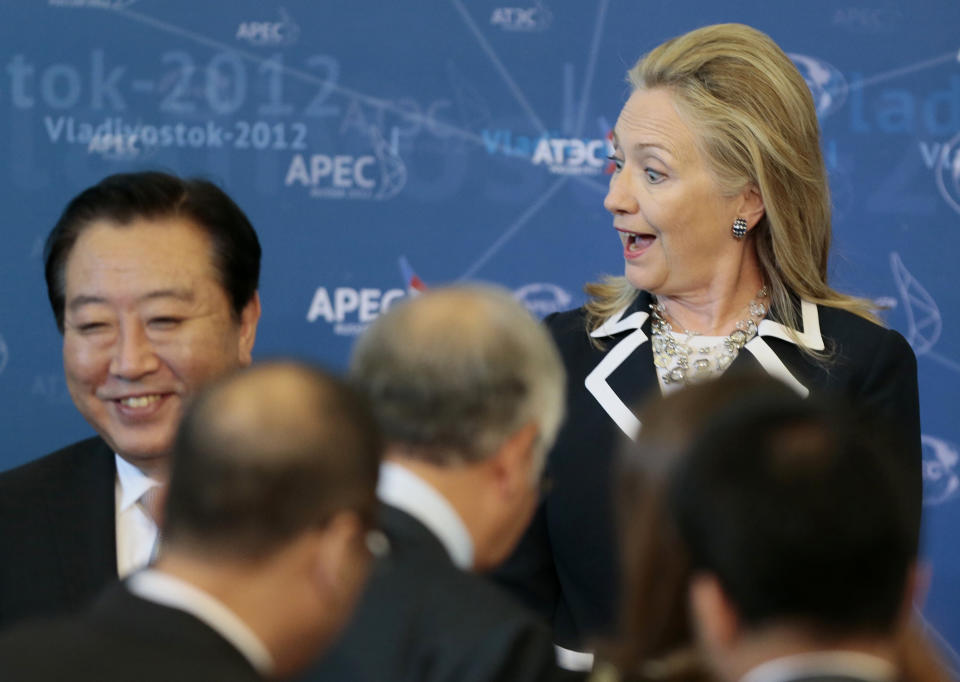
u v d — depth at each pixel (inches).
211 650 150.6
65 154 551.8
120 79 551.8
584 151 561.3
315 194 558.9
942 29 561.0
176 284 244.5
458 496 198.8
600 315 328.8
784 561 133.0
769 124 295.9
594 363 316.5
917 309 561.0
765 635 136.3
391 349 199.9
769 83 297.9
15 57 548.7
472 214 561.9
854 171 561.0
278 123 556.7
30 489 255.6
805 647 135.3
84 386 249.0
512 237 563.2
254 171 556.4
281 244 558.6
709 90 297.3
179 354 245.9
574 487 302.0
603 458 301.7
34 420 556.7
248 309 263.9
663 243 303.9
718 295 311.6
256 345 558.9
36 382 556.1
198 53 553.0
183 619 151.9
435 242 562.3
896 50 560.7
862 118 560.7
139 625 151.6
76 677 143.9
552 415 206.4
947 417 562.3
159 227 247.0
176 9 552.1
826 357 303.4
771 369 302.8
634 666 154.3
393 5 556.7
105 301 244.2
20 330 553.9
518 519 209.9
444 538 197.8
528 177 562.3
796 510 133.6
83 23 550.0
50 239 253.6
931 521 563.8
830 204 314.5
